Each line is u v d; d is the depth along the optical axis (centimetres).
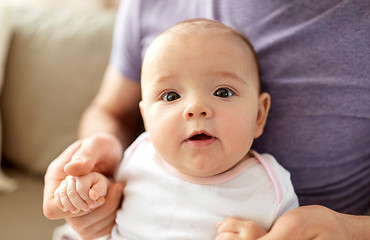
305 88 70
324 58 68
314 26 68
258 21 73
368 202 81
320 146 71
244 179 64
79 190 62
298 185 75
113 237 70
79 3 150
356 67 66
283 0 70
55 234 93
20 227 103
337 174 73
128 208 68
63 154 71
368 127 69
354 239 58
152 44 66
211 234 62
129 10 91
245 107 62
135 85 97
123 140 97
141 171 71
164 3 85
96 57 113
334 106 69
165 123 60
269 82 72
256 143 75
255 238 57
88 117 101
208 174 63
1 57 116
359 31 65
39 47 118
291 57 70
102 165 74
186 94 61
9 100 119
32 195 114
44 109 116
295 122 71
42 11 126
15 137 120
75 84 114
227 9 76
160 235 64
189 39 63
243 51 64
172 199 65
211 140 59
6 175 121
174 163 63
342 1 66
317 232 56
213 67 61
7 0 123
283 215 59
